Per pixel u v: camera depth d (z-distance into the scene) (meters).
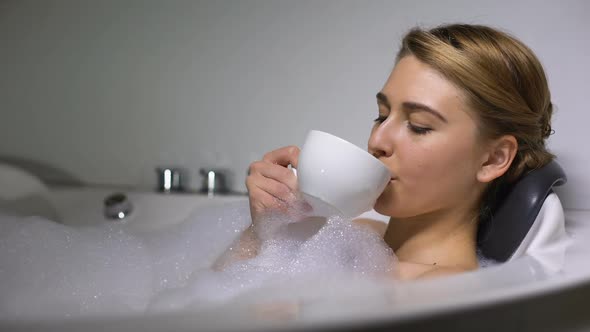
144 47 1.76
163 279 0.96
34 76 1.93
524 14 1.24
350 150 0.70
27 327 0.36
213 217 1.13
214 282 0.76
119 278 0.93
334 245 0.82
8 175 1.64
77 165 1.87
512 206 0.87
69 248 0.98
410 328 0.39
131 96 1.78
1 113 1.98
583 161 1.17
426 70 0.78
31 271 0.91
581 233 0.92
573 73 1.19
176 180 1.65
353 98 1.45
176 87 1.71
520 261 0.63
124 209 1.56
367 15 1.43
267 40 1.57
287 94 1.55
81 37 1.86
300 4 1.52
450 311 0.40
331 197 0.72
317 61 1.50
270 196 0.84
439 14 1.33
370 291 0.47
